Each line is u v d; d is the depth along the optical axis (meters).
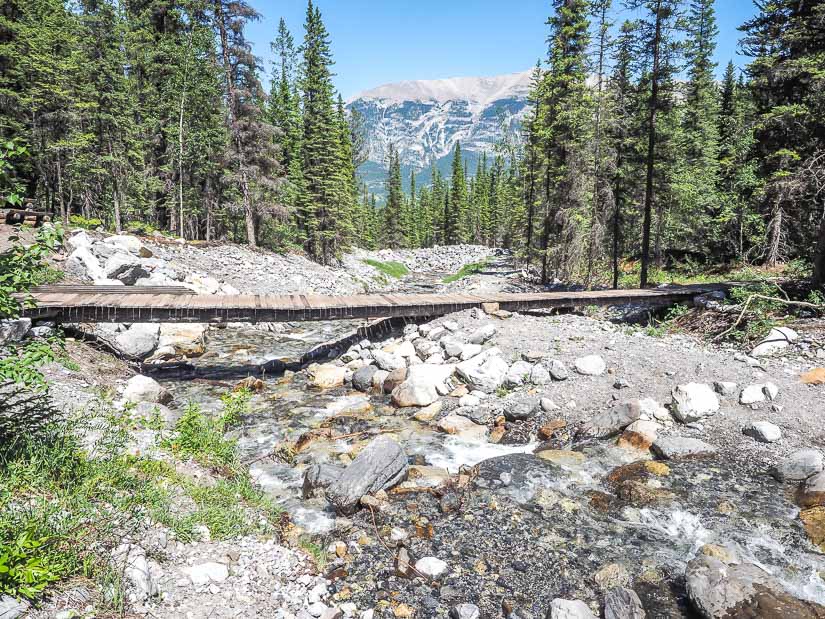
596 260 32.66
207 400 11.96
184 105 32.88
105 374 11.41
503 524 6.85
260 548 5.87
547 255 34.47
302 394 12.76
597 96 26.67
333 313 15.03
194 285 21.39
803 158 16.00
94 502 5.35
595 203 28.12
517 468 8.33
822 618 4.72
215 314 13.90
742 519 6.83
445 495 7.36
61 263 17.22
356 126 62.69
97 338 13.69
